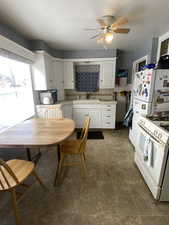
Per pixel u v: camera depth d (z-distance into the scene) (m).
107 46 3.37
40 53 2.89
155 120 1.73
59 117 2.58
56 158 2.41
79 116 3.79
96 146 2.79
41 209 1.42
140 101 2.32
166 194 1.43
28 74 2.89
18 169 1.44
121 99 4.21
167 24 2.14
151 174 1.57
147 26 2.22
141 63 3.64
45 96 3.24
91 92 4.19
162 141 1.32
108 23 1.88
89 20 1.99
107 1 1.54
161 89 1.99
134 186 1.71
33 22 2.03
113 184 1.75
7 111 2.28
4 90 2.19
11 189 1.19
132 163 2.20
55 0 1.50
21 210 1.40
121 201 1.50
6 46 1.88
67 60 3.74
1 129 2.08
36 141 1.46
